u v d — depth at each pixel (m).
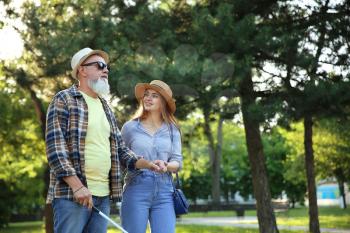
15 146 23.36
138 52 12.72
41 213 62.44
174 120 5.71
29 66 15.20
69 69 13.62
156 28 13.10
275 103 12.50
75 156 4.42
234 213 49.66
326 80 12.65
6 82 18.20
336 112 12.84
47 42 13.51
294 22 14.29
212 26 12.30
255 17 12.76
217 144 44.03
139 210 5.28
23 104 21.61
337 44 13.33
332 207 54.28
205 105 12.68
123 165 5.00
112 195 4.66
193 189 68.62
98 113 4.62
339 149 30.36
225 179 69.38
